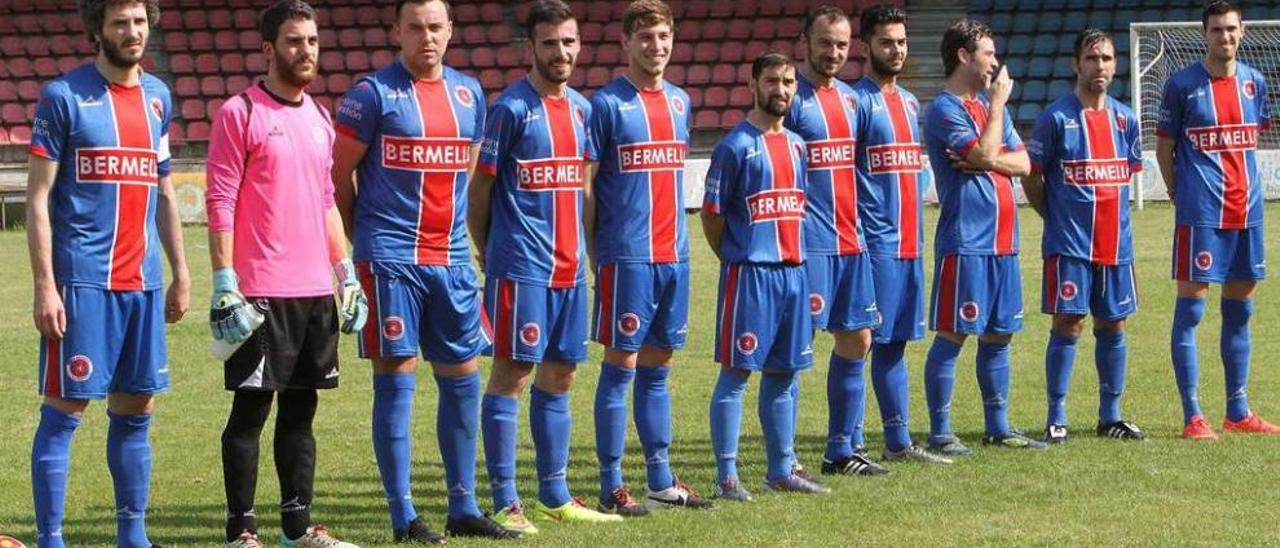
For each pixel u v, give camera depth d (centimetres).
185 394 1084
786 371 748
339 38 3219
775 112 727
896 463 831
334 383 621
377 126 638
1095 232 867
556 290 675
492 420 678
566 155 673
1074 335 878
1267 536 633
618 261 702
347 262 625
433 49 638
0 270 1947
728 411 739
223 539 669
